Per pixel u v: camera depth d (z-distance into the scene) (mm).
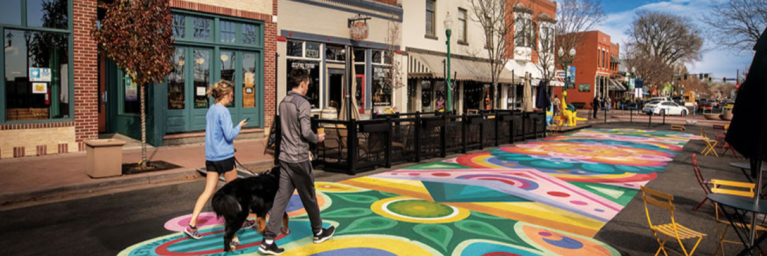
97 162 8141
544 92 19609
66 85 10984
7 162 9672
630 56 62656
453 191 8180
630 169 11086
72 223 5941
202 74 13422
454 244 5223
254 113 14688
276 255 4773
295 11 15766
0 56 9977
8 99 10180
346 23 17797
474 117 14086
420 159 12016
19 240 5254
